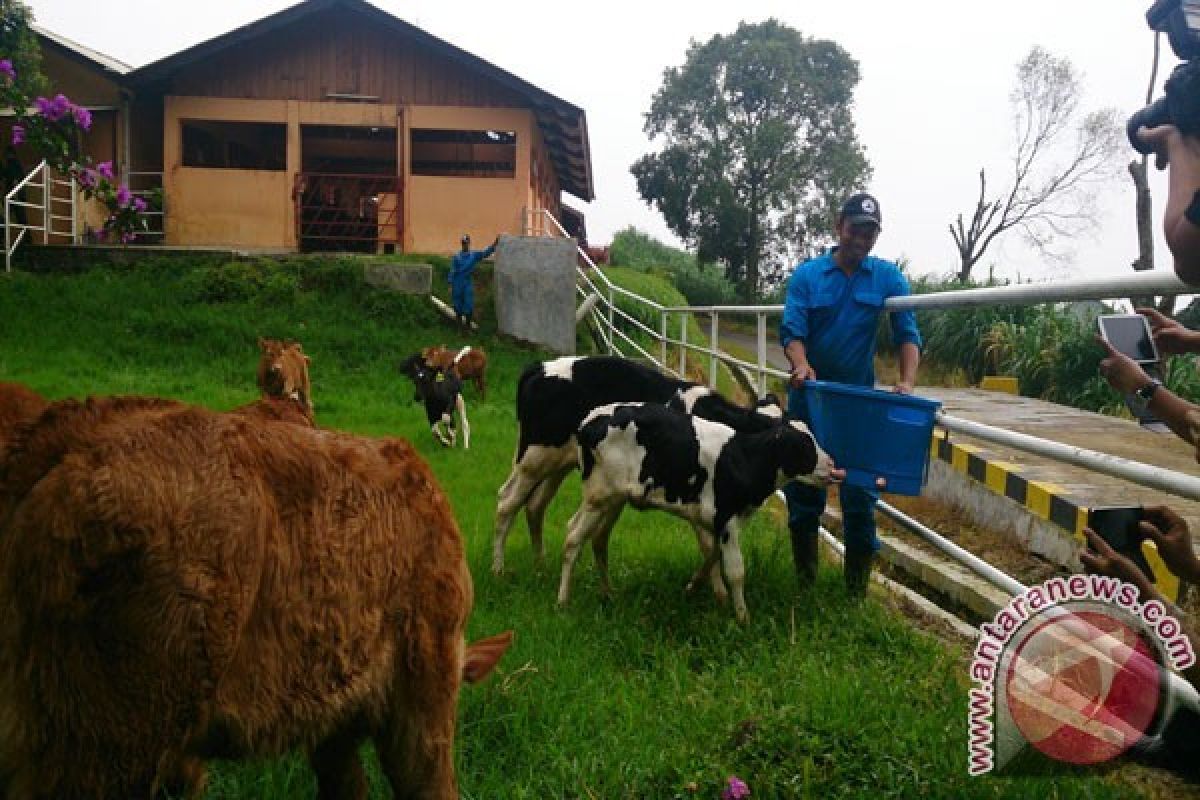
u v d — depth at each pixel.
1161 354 3.28
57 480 2.07
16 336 14.77
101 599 2.05
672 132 44.91
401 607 2.76
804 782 3.36
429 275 18.59
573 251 18.30
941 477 8.55
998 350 17.48
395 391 14.33
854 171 43.97
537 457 6.41
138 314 16.11
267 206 22.41
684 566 6.34
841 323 5.84
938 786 3.34
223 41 21.67
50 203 20.42
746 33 45.00
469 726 3.76
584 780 3.40
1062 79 35.72
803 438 5.40
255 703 2.37
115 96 22.64
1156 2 2.53
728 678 4.41
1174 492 3.34
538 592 5.84
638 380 6.54
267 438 2.49
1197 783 3.31
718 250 44.38
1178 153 2.55
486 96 22.62
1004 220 36.78
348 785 3.17
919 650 4.77
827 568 6.41
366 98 22.44
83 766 2.09
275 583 2.37
